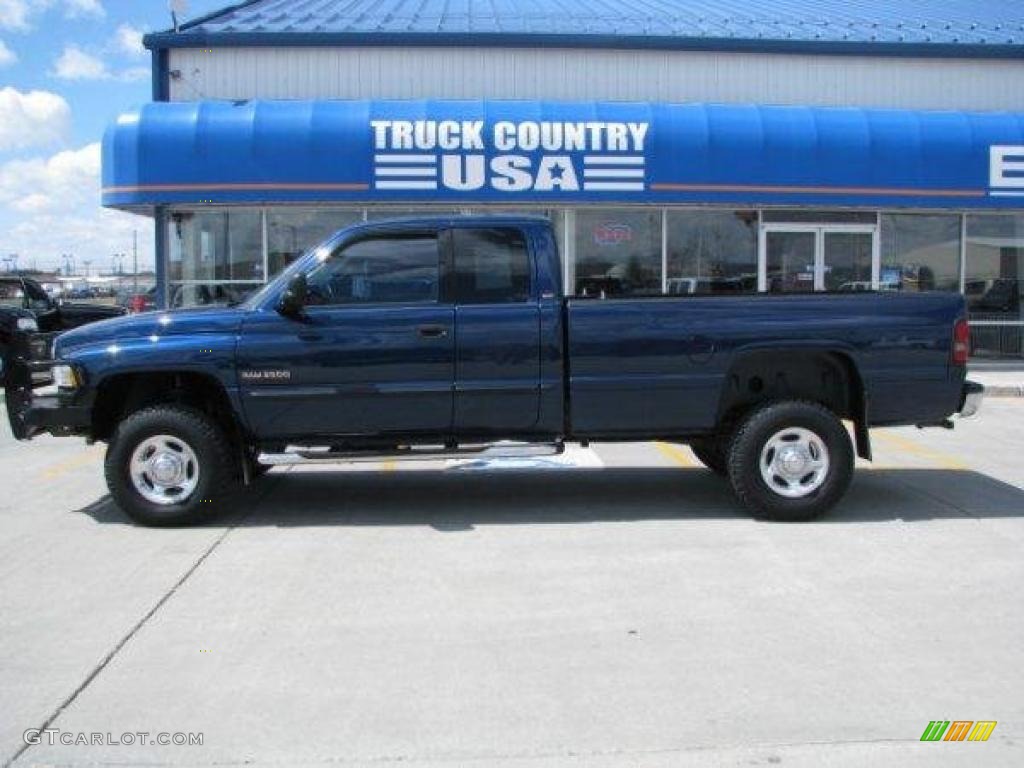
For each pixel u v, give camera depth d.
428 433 7.14
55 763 3.62
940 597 5.45
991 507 7.67
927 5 21.94
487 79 16.98
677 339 7.06
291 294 6.84
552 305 7.04
